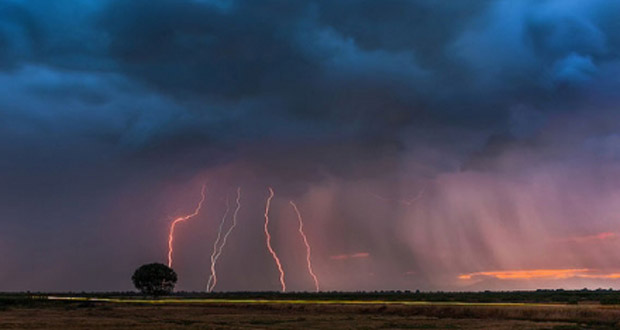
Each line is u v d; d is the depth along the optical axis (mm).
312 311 79625
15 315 71500
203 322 55812
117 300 138125
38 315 71438
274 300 127750
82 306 102375
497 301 99875
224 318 62719
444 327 48594
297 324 52719
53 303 115188
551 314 57875
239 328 47688
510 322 53750
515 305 76375
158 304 108500
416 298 133000
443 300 111562
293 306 84625
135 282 163750
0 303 110875
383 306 76062
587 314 54906
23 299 118312
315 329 46625
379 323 53562
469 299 117500
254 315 69375
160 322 56312
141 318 63562
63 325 51906
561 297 124938
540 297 128875
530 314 59781
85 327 49219
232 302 107625
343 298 143625
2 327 49125
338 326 50156
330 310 78312
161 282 164250
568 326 47688
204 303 107500
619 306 65938
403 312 71688
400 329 46656
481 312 63875
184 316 67375
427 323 53406
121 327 49250
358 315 69125
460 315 65188
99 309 88250
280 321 57094
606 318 52219
